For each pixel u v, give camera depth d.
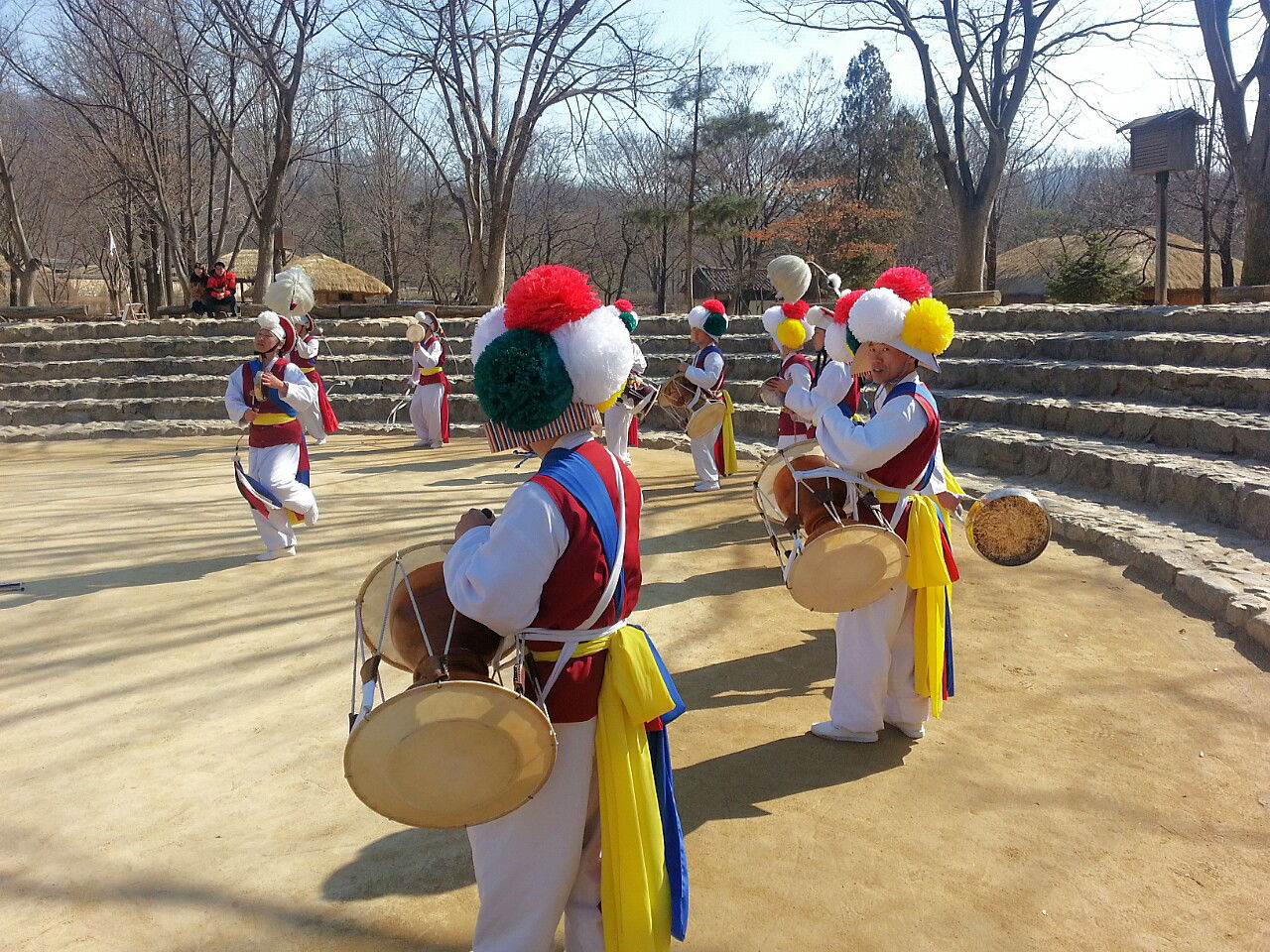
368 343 17.12
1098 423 8.92
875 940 2.73
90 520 8.43
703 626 5.50
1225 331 9.91
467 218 25.52
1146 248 32.56
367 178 45.38
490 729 2.04
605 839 2.21
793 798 3.54
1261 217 14.26
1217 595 5.29
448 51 22.97
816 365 6.73
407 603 2.35
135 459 12.41
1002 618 5.44
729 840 3.27
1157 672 4.60
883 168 43.47
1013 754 3.84
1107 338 10.25
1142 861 3.09
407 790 2.10
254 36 21.75
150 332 17.20
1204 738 3.92
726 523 8.14
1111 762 3.75
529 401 2.11
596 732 2.24
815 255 38.59
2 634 5.39
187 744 4.02
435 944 2.72
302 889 3.00
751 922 2.83
